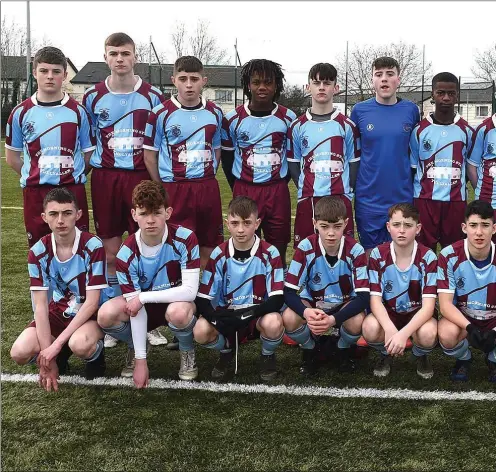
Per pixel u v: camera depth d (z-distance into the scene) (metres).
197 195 4.09
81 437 2.64
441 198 4.08
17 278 5.45
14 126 3.94
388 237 4.25
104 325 3.16
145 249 3.22
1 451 2.52
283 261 4.32
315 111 4.14
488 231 3.15
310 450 2.54
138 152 4.14
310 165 4.08
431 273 3.31
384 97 4.13
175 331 3.21
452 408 2.94
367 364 3.58
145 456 2.49
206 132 4.07
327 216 3.19
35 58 3.87
